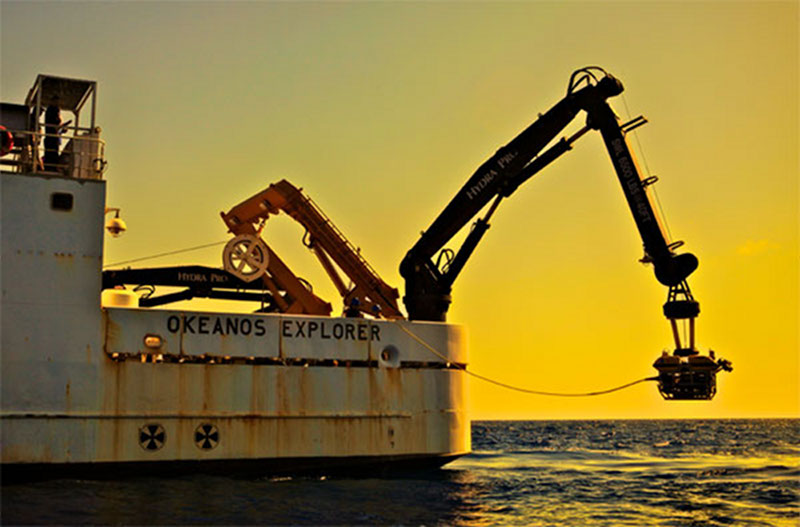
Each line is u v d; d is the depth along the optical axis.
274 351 21.16
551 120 26.11
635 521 18.02
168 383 20.03
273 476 21.17
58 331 19.17
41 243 19.34
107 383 19.45
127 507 16.16
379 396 22.38
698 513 19.41
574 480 26.67
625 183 25.08
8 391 18.56
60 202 19.66
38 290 19.16
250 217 25.69
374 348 22.50
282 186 25.78
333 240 25.78
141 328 19.92
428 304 26.47
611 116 25.55
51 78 21.00
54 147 22.36
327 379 21.78
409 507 18.16
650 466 35.72
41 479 18.69
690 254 23.80
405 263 26.66
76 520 14.83
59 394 18.97
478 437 99.31
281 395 21.17
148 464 19.59
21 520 14.62
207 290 28.17
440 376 23.39
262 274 24.52
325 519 16.11
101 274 19.77
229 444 20.41
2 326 18.72
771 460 41.94
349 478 22.20
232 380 20.67
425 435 22.88
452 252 26.98
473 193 26.44
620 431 135.00
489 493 21.59
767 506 20.83
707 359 22.45
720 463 38.62
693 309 23.02
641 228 24.56
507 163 26.38
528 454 47.72
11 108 22.50
